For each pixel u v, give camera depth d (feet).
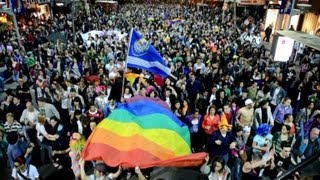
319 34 69.26
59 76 39.75
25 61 48.29
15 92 33.96
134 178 21.40
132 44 26.22
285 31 53.31
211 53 50.70
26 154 23.79
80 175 21.90
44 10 115.24
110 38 65.57
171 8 206.59
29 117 27.89
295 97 37.55
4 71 50.24
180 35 72.28
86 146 19.19
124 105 21.77
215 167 20.20
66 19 102.73
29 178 21.07
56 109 30.14
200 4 175.73
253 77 39.29
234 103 30.55
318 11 70.23
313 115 28.84
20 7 55.36
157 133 19.43
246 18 108.37
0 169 27.14
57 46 56.80
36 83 36.22
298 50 61.67
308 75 42.14
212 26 96.22
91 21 103.81
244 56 53.01
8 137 23.36
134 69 39.65
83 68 46.68
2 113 30.01
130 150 18.40
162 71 27.73
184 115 29.68
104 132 19.48
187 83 36.35
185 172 18.34
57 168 25.17
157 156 18.29
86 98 33.17
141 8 199.41
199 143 29.32
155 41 61.62
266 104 29.91
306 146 24.93
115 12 151.53
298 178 13.24
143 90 32.14
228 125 25.70
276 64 48.01
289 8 54.29
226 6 113.19
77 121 27.14
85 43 62.59
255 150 23.04
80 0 126.41
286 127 24.84
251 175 21.97
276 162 23.47
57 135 26.18
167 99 32.09
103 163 20.40
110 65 44.21
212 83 37.04
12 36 68.95
